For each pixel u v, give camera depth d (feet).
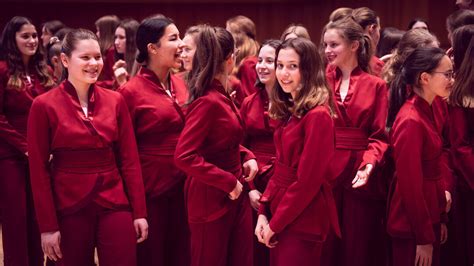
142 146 11.55
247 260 10.82
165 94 11.68
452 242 12.62
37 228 14.25
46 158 10.23
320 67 9.40
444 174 11.96
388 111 11.29
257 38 27.09
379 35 15.12
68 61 10.29
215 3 27.02
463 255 12.29
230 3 26.96
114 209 10.34
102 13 26.99
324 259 11.62
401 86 11.03
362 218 11.73
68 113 10.18
